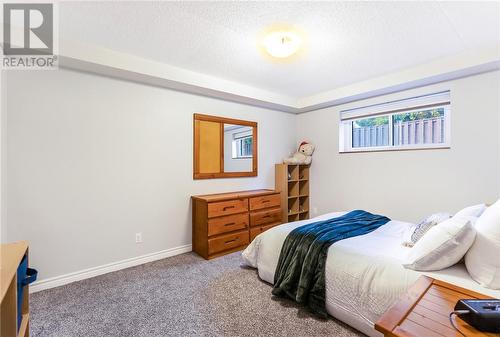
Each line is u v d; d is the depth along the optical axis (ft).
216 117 11.51
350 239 6.55
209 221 9.81
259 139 13.39
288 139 14.85
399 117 11.15
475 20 6.26
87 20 6.23
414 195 10.43
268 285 7.60
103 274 8.47
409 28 6.64
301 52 8.05
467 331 2.63
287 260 6.90
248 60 8.67
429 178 9.99
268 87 11.67
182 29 6.68
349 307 5.49
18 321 4.20
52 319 5.95
